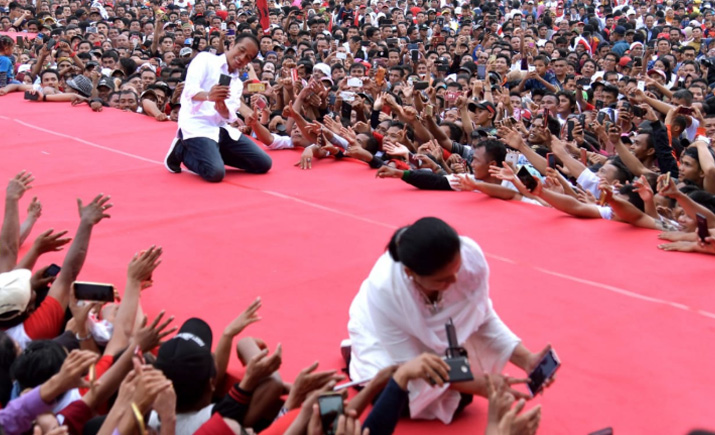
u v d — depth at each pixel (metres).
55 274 4.79
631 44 19.14
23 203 6.72
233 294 4.95
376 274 3.42
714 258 5.35
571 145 8.54
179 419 3.39
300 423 3.05
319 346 4.29
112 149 8.54
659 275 5.10
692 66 14.63
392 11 23.38
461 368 3.02
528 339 4.32
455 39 19.53
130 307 4.14
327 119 8.08
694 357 4.12
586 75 15.59
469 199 6.72
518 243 5.70
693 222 5.79
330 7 24.97
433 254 3.03
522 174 6.08
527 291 4.92
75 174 7.57
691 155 7.37
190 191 7.08
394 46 16.77
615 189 6.75
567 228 5.96
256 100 9.30
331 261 5.46
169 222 6.25
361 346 3.59
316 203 6.72
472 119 10.34
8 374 3.85
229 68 7.41
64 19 21.52
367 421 3.06
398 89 12.09
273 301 4.84
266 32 16.89
